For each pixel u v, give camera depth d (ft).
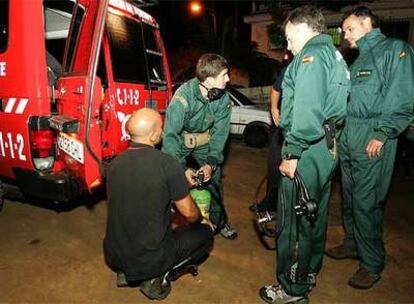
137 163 6.82
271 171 11.49
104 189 14.21
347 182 9.50
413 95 7.65
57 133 9.46
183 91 8.98
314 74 6.27
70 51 9.45
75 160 9.09
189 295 8.34
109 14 11.32
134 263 7.16
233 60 46.21
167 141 8.92
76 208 12.71
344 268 9.69
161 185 6.83
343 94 6.93
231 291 8.55
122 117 11.73
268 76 46.42
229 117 9.77
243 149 24.66
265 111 24.59
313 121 6.32
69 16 12.68
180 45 53.36
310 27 6.75
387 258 10.39
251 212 13.47
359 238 8.77
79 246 10.27
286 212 7.46
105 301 8.02
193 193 9.21
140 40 13.15
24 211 12.25
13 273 8.83
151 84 13.62
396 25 40.09
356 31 8.38
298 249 7.52
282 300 7.93
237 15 49.57
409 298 8.55
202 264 9.65
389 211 14.21
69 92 9.14
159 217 6.96
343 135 8.68
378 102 7.97
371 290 8.80
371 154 8.07
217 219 10.87
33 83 9.05
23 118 9.25
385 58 7.88
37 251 9.87
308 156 6.93
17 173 9.84
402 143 18.45
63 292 8.25
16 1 8.86
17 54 9.05
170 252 7.36
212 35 46.98
